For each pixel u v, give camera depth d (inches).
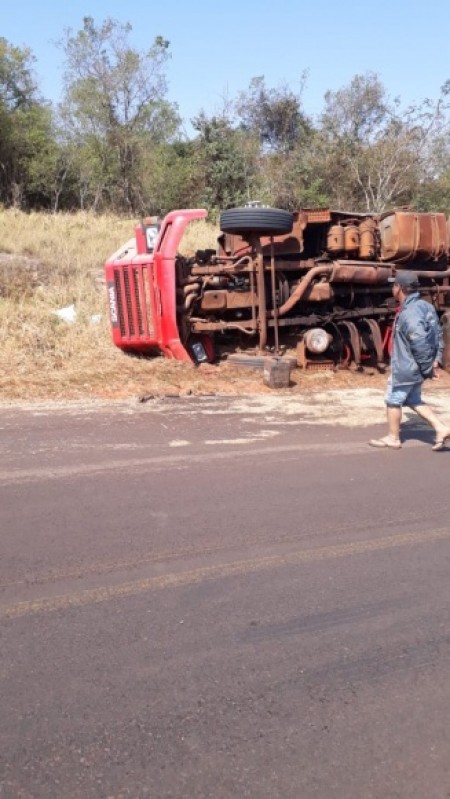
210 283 448.5
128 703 128.0
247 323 455.2
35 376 397.7
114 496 227.3
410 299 286.0
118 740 118.7
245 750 117.6
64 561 180.4
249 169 1165.1
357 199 1206.3
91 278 593.9
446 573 181.9
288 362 417.1
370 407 375.2
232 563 182.7
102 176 1233.4
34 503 219.1
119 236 750.5
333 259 477.4
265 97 1284.4
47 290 558.6
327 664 141.7
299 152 1219.9
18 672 135.9
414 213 484.7
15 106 1261.1
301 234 465.4
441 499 235.3
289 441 302.7
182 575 175.3
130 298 443.5
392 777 113.2
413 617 160.2
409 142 1198.9
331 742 120.2
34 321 489.4
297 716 126.3
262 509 220.4
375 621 157.9
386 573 180.7
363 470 264.5
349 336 470.3
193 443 294.5
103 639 147.4
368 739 121.3
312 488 242.1
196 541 194.7
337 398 396.2
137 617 156.1
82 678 134.6
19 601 161.0
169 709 126.8
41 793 107.4
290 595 167.8
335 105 1262.3
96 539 193.9
